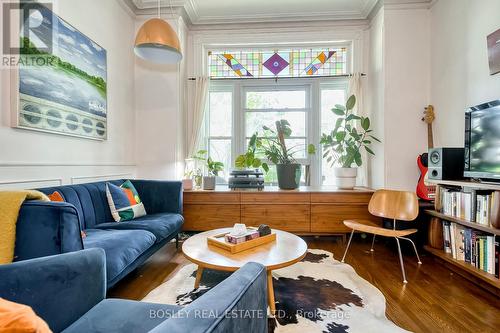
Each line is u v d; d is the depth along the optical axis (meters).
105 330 0.81
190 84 3.58
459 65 2.45
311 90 3.57
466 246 2.00
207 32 3.56
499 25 2.04
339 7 3.21
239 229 1.74
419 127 2.88
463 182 1.99
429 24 2.87
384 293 1.78
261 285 0.75
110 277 1.38
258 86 3.65
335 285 1.86
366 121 2.95
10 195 1.24
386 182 2.91
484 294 1.77
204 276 2.02
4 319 0.43
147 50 2.37
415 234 2.59
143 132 3.21
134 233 1.80
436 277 2.04
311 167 3.61
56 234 1.21
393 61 2.91
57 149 2.03
